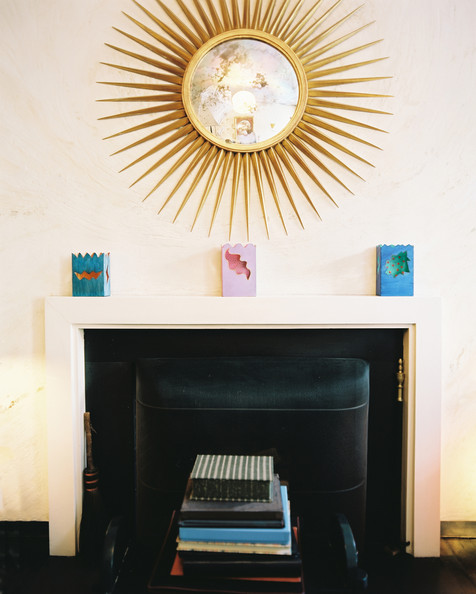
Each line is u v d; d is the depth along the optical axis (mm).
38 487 1481
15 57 1376
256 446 1389
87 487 1405
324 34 1358
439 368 1394
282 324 1388
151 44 1366
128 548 1416
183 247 1432
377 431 1465
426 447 1412
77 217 1423
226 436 1388
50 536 1440
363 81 1376
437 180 1398
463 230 1408
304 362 1389
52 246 1429
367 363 1420
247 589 1057
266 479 1079
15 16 1364
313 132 1393
